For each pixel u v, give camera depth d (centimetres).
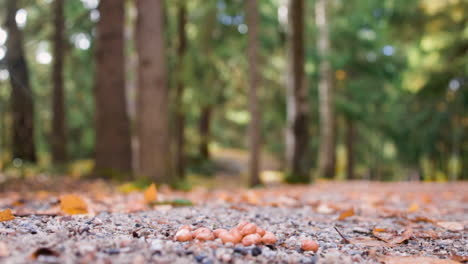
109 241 191
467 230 294
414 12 1580
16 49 945
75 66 1508
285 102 1909
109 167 849
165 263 161
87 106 1725
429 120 2234
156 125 718
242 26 1454
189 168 1991
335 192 750
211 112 2278
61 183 709
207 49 1390
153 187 371
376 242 242
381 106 2444
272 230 268
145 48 721
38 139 1852
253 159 972
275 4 1769
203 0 1287
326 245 225
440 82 1655
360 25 1980
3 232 205
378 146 3139
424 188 945
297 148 1162
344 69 2088
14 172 954
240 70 1742
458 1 1418
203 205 405
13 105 1108
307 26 1970
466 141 2250
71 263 148
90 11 1148
